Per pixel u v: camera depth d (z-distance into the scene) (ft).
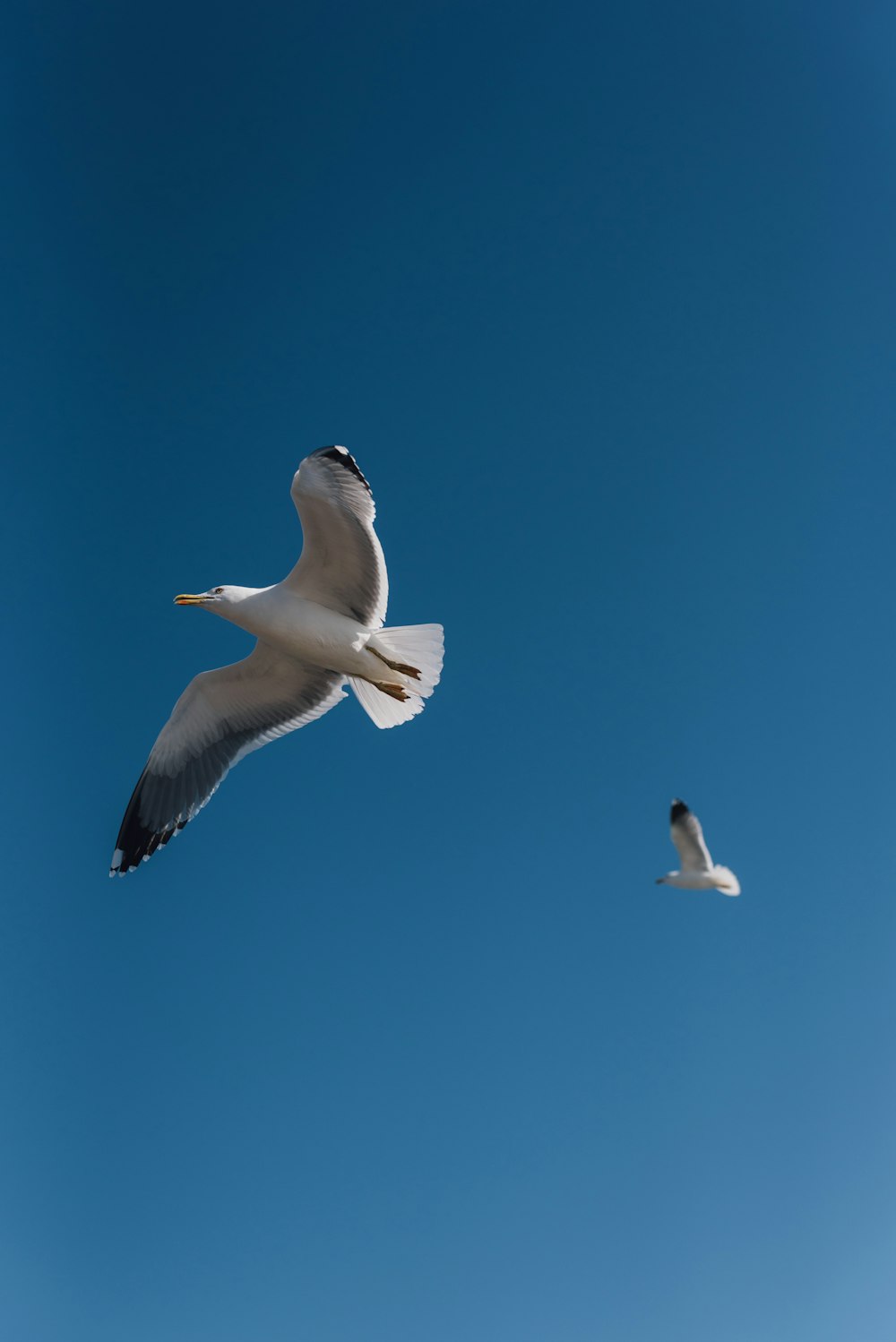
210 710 32.55
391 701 31.40
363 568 28.91
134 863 32.40
